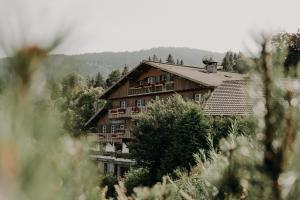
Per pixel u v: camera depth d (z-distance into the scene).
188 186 2.73
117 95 51.81
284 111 1.90
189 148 24.66
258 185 1.93
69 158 1.35
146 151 27.62
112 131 52.19
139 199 2.01
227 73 47.28
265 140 1.94
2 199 0.78
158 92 44.62
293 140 1.91
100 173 1.53
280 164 1.90
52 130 1.03
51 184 0.92
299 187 1.82
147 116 28.30
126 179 27.17
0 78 0.96
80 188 1.42
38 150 0.97
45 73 0.99
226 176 2.10
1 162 0.84
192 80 39.59
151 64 45.22
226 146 2.11
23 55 0.93
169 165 25.62
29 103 0.99
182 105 27.33
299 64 1.86
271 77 1.89
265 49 1.90
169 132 26.83
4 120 0.91
